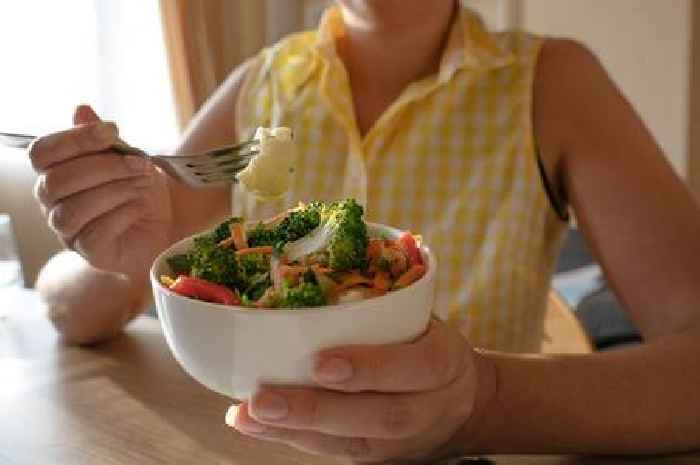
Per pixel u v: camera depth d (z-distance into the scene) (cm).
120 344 90
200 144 115
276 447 66
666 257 84
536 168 98
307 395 48
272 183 62
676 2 238
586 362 69
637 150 93
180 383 79
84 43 277
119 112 288
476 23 106
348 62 108
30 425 71
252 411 47
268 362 46
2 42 271
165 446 67
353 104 107
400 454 60
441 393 54
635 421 65
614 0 248
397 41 103
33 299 105
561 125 97
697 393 67
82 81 280
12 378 81
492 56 100
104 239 72
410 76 105
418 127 101
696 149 250
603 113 97
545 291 104
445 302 97
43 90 276
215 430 69
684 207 88
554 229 104
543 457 66
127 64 286
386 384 49
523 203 97
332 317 45
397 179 100
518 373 66
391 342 48
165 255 54
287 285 47
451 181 100
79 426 71
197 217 112
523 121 98
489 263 96
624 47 251
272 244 52
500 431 64
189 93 276
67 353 88
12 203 279
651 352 70
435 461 64
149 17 283
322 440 55
